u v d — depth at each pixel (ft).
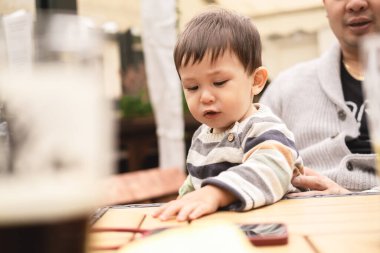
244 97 3.95
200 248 1.42
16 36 1.09
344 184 4.95
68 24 1.11
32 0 6.18
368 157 4.95
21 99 1.03
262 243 1.69
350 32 5.47
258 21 11.31
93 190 1.06
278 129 3.35
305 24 11.01
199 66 3.84
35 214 1.00
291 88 6.00
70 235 1.03
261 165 2.80
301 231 1.90
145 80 13.92
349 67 5.73
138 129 12.91
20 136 1.02
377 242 1.67
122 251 1.50
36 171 1.01
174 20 8.71
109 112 1.17
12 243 1.00
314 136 5.57
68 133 1.04
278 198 2.68
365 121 5.33
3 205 0.99
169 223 2.27
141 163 13.10
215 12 4.16
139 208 2.74
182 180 8.48
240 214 2.41
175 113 8.80
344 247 1.63
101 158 1.09
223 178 2.63
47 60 1.06
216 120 3.88
